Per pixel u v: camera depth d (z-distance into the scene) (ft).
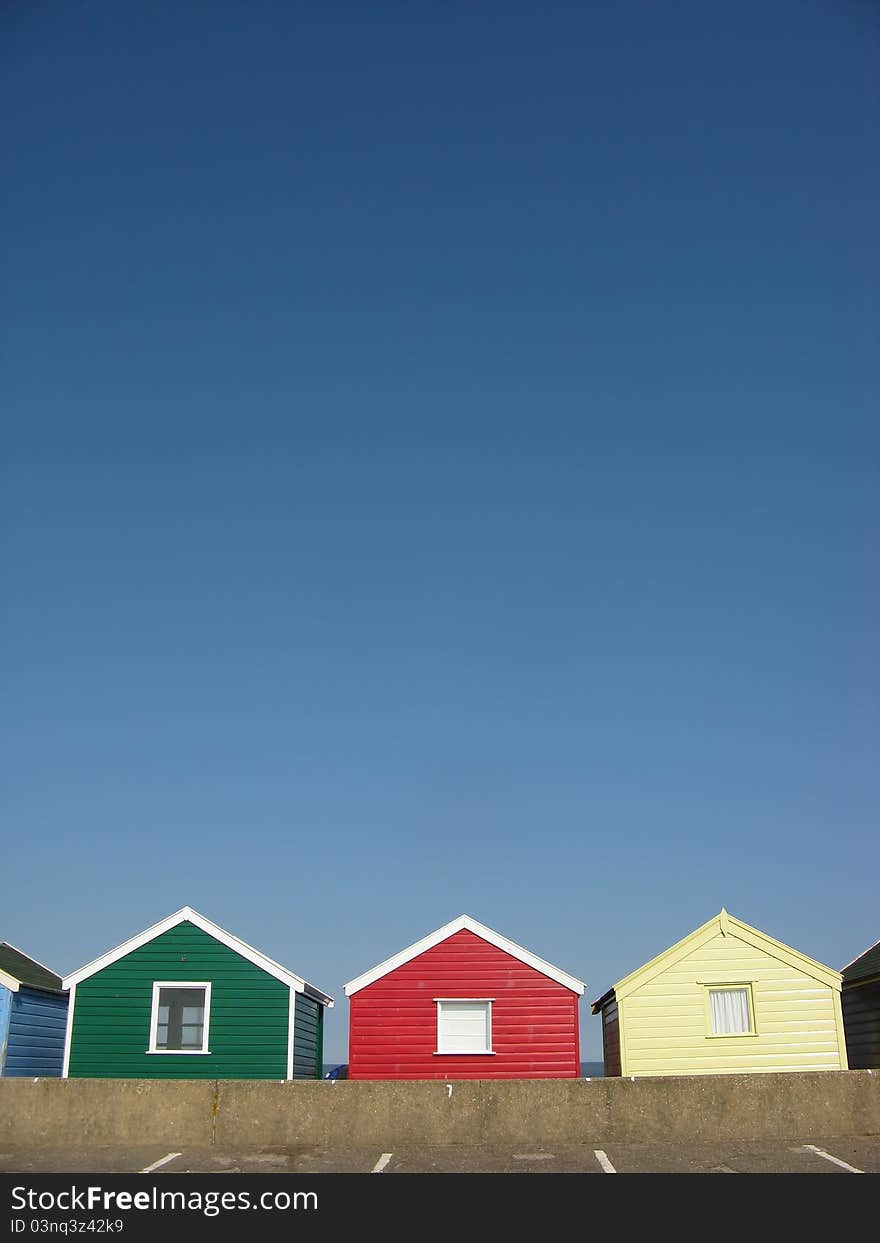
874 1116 61.05
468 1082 61.31
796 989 85.05
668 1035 84.02
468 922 89.10
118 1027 85.61
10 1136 60.54
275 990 86.79
